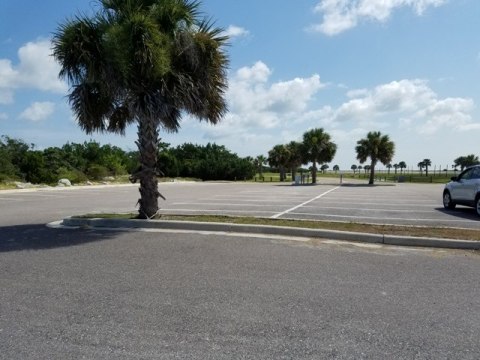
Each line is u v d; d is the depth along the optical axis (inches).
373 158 1811.0
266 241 330.6
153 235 356.8
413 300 193.8
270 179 2564.0
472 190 522.9
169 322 165.6
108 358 135.7
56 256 278.5
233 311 177.8
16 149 1382.9
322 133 1866.4
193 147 2704.2
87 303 187.0
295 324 164.6
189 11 414.0
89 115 433.1
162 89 395.9
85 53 372.2
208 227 382.0
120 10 401.7
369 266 255.9
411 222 446.0
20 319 168.7
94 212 544.1
